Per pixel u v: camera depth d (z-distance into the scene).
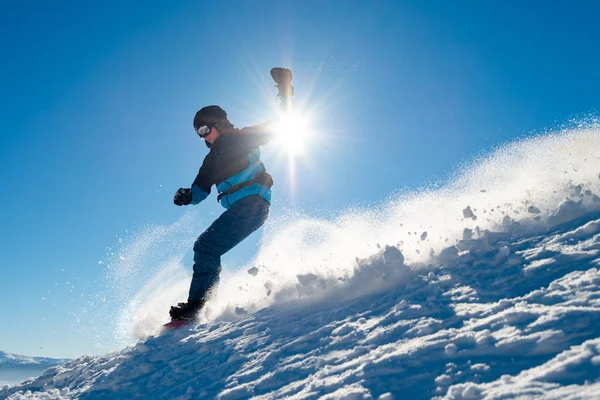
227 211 4.21
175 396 2.62
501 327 1.96
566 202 3.13
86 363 3.95
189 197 4.22
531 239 2.96
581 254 2.44
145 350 3.66
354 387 1.91
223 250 4.21
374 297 3.00
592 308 1.84
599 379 1.42
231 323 3.61
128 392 2.97
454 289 2.61
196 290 4.15
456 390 1.63
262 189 4.24
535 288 2.27
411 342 2.13
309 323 2.94
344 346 2.38
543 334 1.78
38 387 3.92
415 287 2.84
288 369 2.36
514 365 1.68
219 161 4.21
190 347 3.33
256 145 4.26
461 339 1.97
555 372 1.52
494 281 2.52
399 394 1.76
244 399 2.24
